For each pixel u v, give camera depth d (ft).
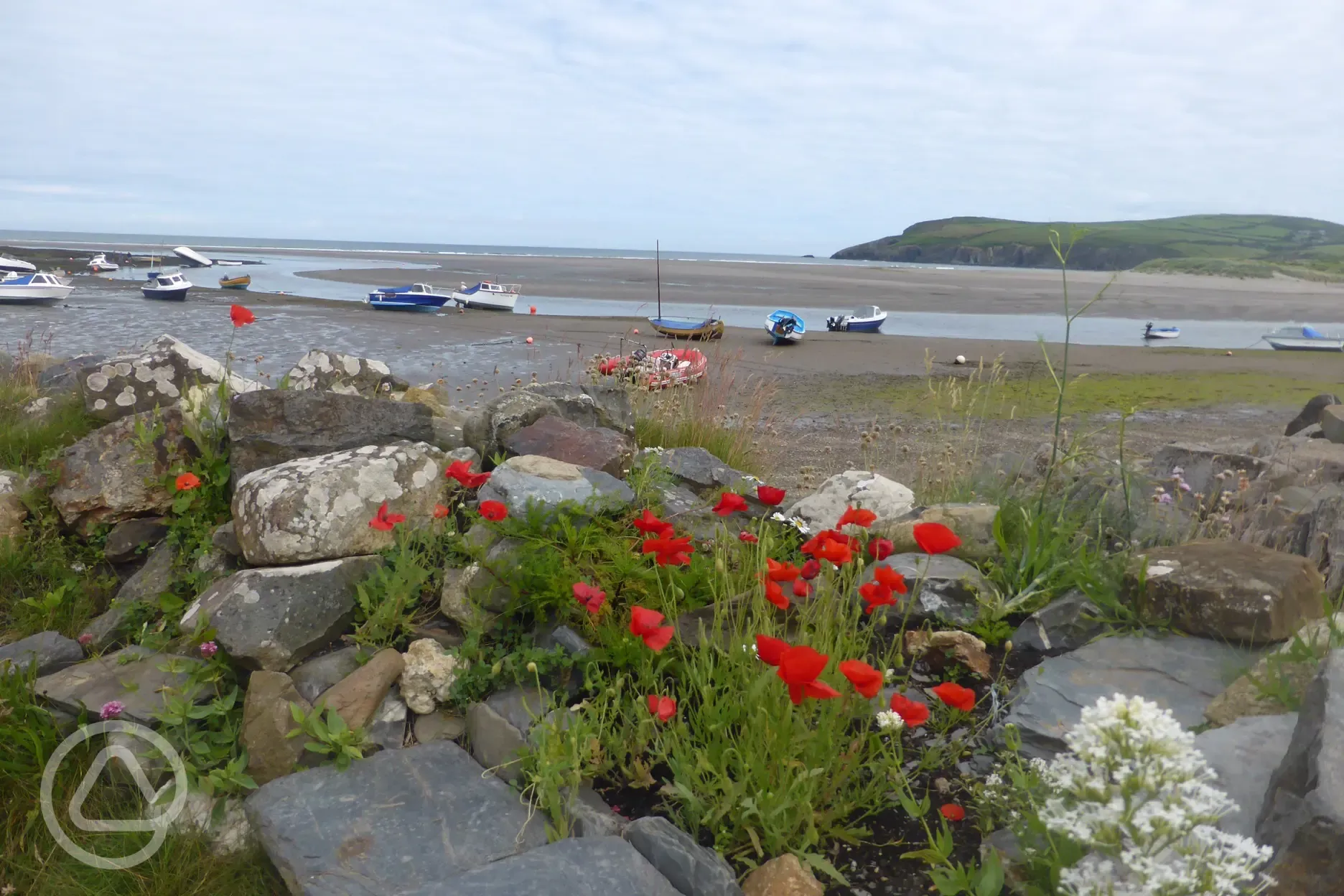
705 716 9.23
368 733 10.11
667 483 15.74
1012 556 12.41
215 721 10.15
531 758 9.07
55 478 14.97
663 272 320.50
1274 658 8.56
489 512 10.80
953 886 7.25
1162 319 160.15
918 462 21.42
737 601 10.84
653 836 7.99
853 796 8.87
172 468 14.67
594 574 11.34
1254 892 5.85
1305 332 103.14
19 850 9.14
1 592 13.78
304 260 424.87
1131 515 13.37
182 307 129.29
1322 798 6.05
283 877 8.16
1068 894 6.28
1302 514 12.60
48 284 127.24
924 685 10.75
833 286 252.62
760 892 7.58
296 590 11.10
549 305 162.81
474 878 7.48
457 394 55.72
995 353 91.91
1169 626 10.32
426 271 303.27
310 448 14.30
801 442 38.14
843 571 10.68
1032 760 8.17
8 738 9.98
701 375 27.55
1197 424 49.49
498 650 10.88
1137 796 5.97
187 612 11.73
